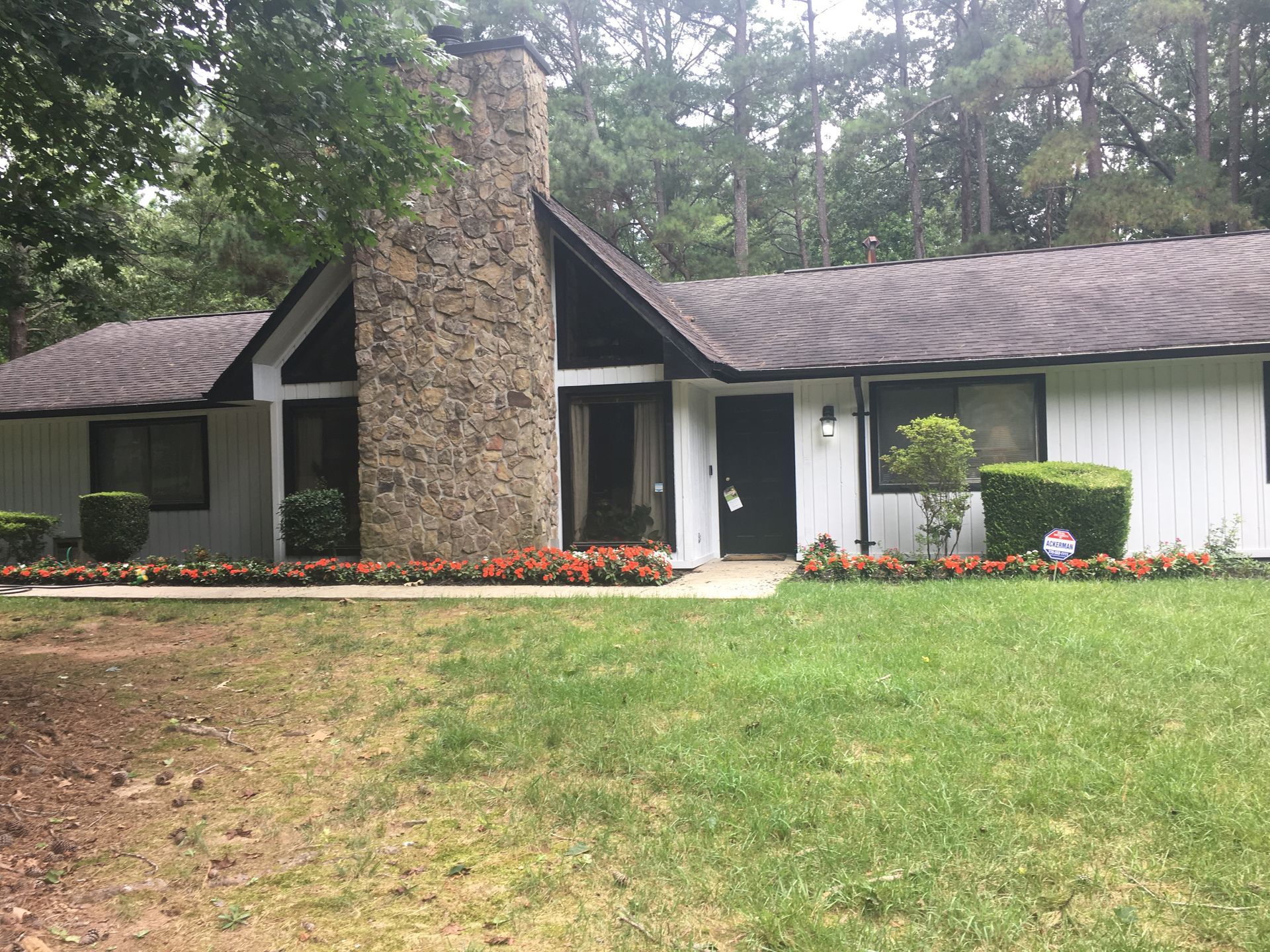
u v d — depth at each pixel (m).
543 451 11.15
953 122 29.98
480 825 3.61
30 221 7.07
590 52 29.47
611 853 3.27
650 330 11.39
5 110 6.98
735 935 2.72
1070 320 10.95
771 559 12.49
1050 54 22.12
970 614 6.88
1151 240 13.47
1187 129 28.55
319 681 6.02
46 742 4.81
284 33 6.31
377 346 11.34
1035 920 2.71
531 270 10.93
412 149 7.11
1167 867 2.98
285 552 12.48
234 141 7.08
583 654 6.21
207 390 13.31
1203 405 10.37
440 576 10.78
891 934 2.66
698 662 5.78
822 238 28.53
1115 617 6.60
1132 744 4.04
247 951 2.78
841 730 4.36
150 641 7.72
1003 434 11.07
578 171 24.19
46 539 14.28
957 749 4.02
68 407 13.70
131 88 5.79
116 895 3.17
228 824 3.76
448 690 5.55
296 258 23.72
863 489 11.27
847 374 10.95
